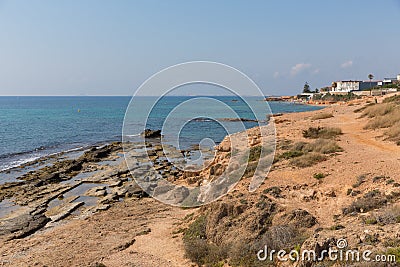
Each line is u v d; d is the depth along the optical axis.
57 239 17.00
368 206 12.23
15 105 184.25
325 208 13.34
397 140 22.38
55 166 34.28
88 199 24.36
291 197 14.75
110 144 48.09
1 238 17.72
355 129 29.66
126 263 12.79
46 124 79.69
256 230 12.38
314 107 93.31
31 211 21.69
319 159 19.05
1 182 29.31
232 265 11.05
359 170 16.12
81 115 108.50
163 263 12.52
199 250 12.57
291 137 27.20
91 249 14.92
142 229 17.06
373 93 93.56
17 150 46.38
